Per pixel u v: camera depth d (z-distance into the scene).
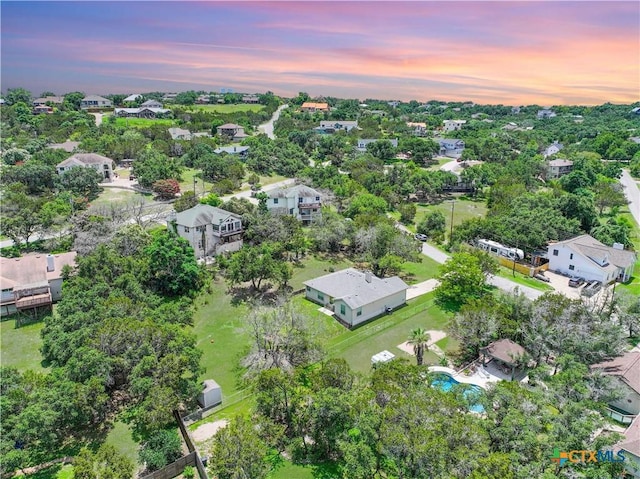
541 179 115.88
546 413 23.83
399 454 22.19
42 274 48.34
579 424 22.58
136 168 93.75
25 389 29.42
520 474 20.17
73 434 30.59
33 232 62.88
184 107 181.12
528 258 66.56
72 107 158.75
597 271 58.03
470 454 20.88
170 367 31.22
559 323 37.34
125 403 33.69
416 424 22.88
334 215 72.31
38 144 103.06
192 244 59.69
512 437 22.58
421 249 66.12
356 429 25.33
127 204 71.25
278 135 143.00
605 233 68.94
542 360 37.91
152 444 28.50
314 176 98.94
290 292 52.97
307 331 38.59
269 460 28.16
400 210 85.38
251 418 29.70
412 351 41.59
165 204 78.62
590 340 35.75
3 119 126.19
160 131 125.00
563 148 147.25
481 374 37.41
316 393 28.09
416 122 198.75
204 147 110.31
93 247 54.41
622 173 125.88
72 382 29.25
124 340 33.62
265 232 63.06
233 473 24.38
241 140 135.38
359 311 46.22
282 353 37.44
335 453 28.77
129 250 54.84
